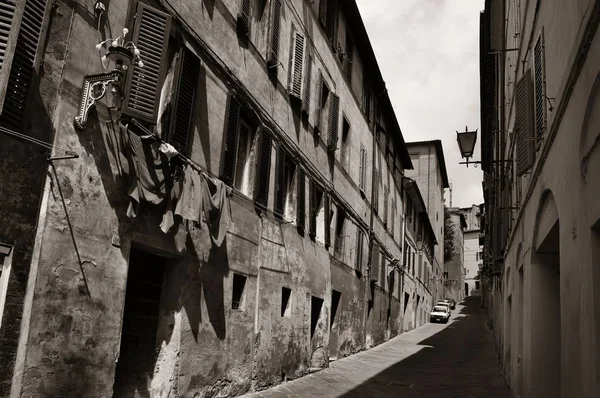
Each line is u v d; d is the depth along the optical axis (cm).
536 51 862
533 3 929
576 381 586
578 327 579
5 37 520
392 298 2844
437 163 5431
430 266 4888
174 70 845
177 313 859
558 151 692
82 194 653
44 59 606
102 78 647
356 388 1324
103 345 680
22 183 573
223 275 998
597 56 488
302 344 1380
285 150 1338
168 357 841
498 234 1791
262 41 1238
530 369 968
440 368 1800
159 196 774
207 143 955
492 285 3108
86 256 656
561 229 676
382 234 2550
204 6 956
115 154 712
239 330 1053
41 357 586
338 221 1852
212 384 950
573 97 595
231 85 1057
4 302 551
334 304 1791
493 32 2161
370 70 2291
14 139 562
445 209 7269
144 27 746
